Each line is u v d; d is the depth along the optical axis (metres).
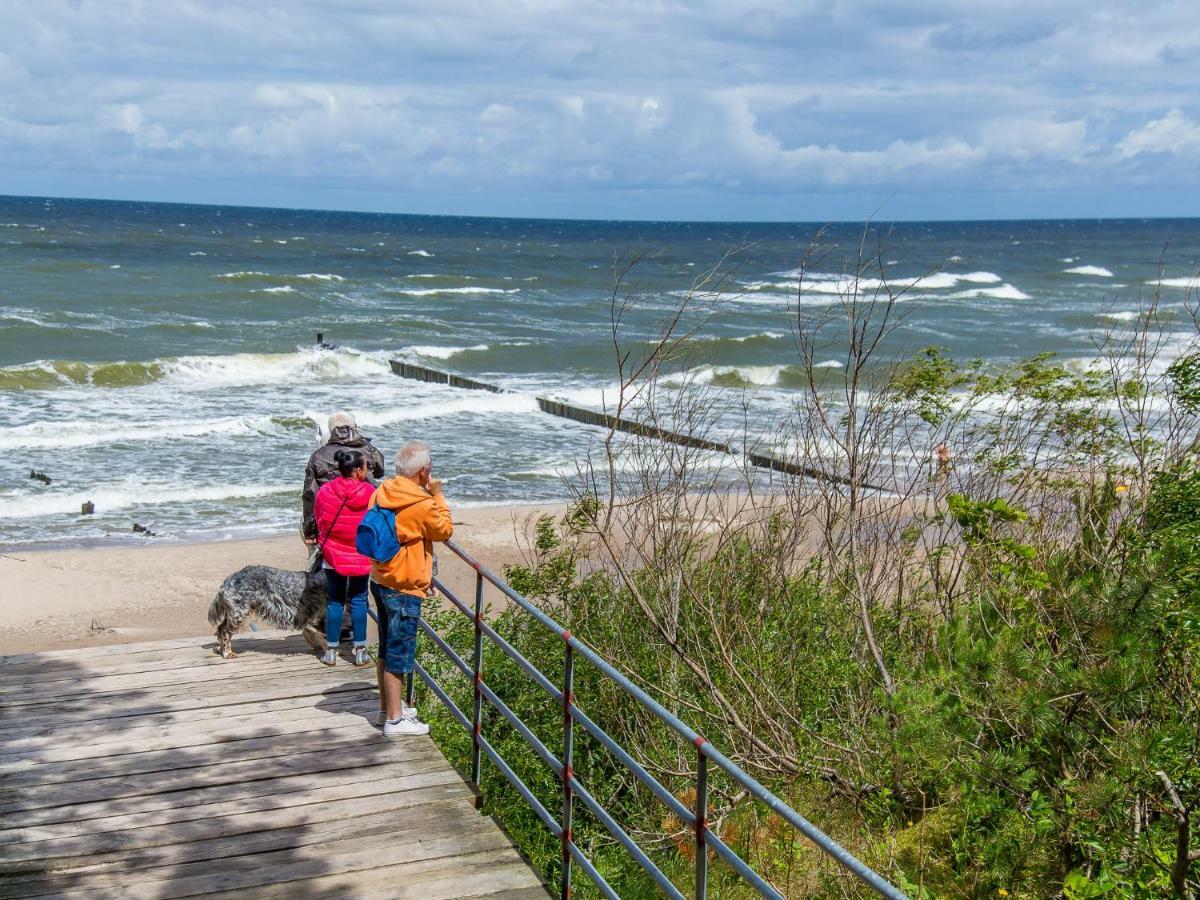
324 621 7.34
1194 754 4.57
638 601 6.69
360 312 54.38
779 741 6.11
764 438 13.55
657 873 3.77
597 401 32.12
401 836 4.91
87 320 45.69
